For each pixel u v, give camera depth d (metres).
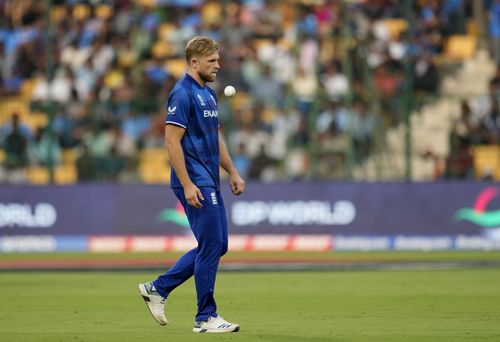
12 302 35.75
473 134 75.38
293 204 73.38
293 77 82.00
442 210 73.69
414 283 43.84
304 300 36.16
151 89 80.50
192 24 87.88
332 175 75.31
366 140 75.81
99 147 76.00
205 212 25.16
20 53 85.19
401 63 81.25
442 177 75.19
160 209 73.25
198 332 25.66
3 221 72.44
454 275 48.62
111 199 73.12
